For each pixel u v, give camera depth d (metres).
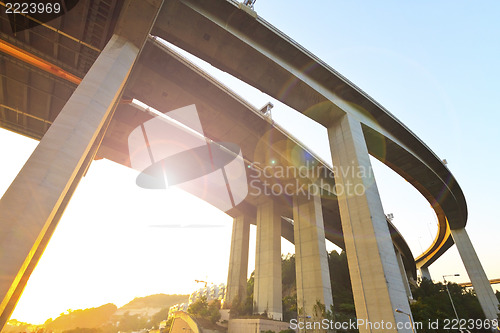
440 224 59.31
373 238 19.27
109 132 33.78
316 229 39.78
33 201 10.88
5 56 22.77
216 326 39.00
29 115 29.42
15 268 9.58
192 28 21.41
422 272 108.06
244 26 22.34
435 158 35.75
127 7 17.27
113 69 16.20
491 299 42.69
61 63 24.06
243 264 49.53
